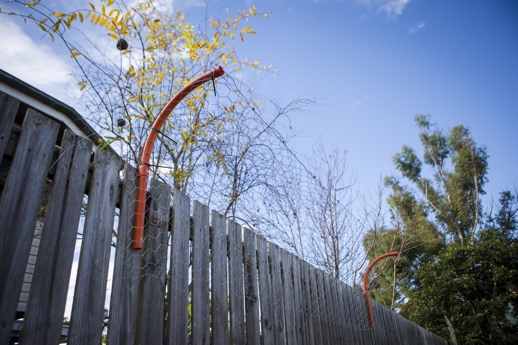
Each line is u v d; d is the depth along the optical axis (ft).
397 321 23.43
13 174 5.33
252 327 9.53
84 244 6.06
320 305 13.70
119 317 6.29
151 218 7.40
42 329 5.23
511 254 38.47
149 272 7.04
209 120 11.22
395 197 65.57
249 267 10.06
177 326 7.29
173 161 10.91
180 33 11.97
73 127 15.20
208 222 8.84
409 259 58.39
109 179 6.77
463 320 36.35
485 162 77.00
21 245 5.23
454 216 74.13
